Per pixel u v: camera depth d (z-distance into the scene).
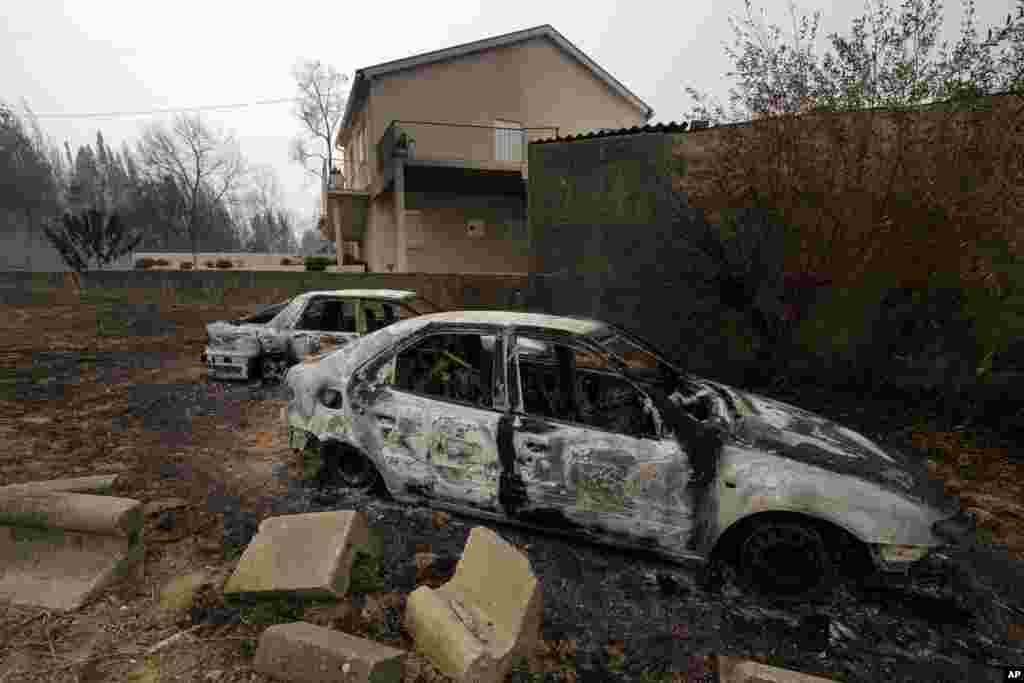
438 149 16.44
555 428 2.87
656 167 7.58
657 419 2.75
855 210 5.14
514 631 2.15
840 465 2.65
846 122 5.09
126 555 2.58
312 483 3.84
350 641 2.03
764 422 3.04
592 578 2.81
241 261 35.25
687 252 7.06
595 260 8.22
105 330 10.86
